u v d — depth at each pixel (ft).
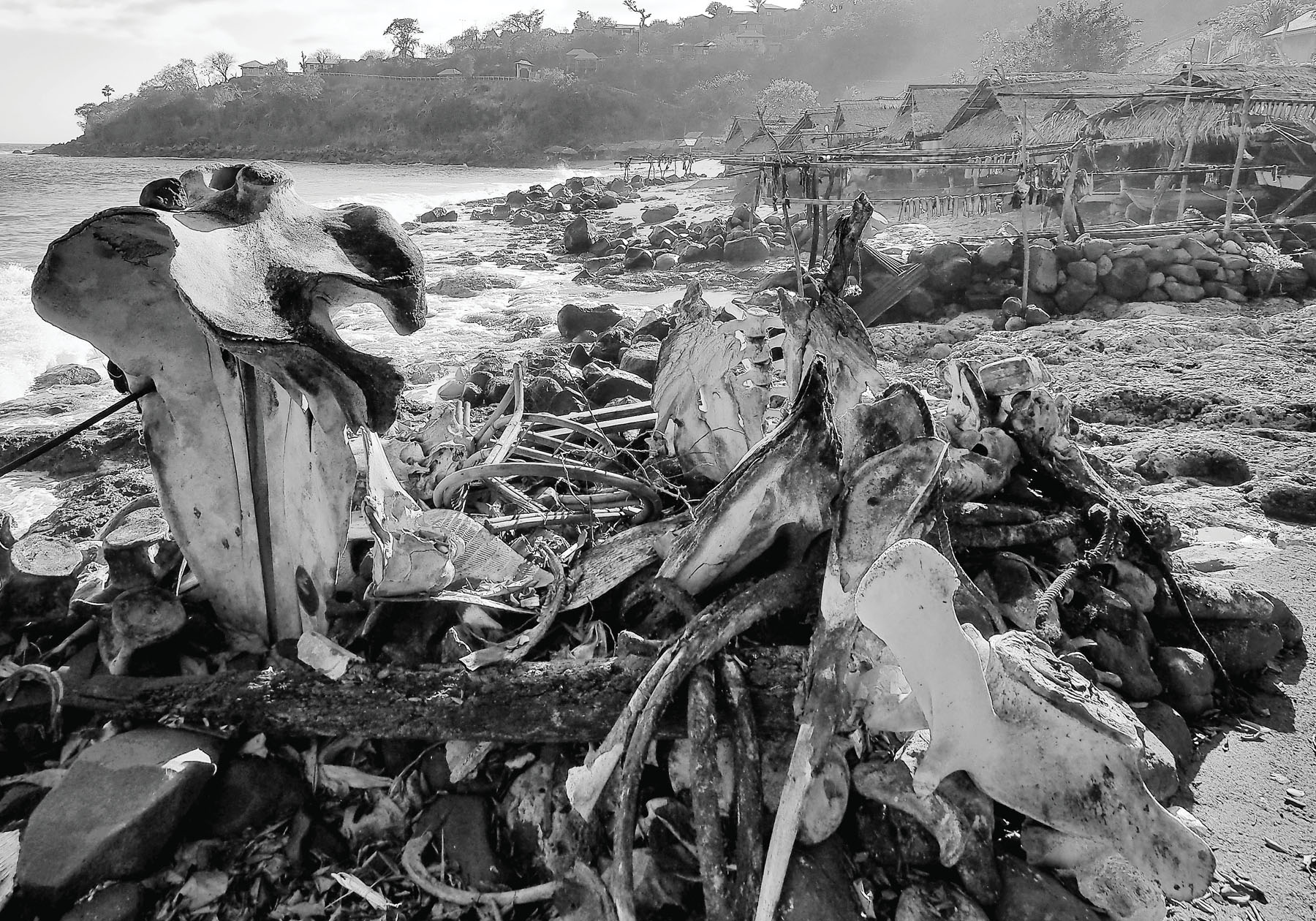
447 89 411.34
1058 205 66.95
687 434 20.58
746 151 148.15
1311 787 14.40
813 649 11.71
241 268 11.15
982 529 16.05
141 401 12.72
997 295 54.54
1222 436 30.99
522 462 18.90
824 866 11.05
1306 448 29.53
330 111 407.85
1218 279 55.11
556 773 12.66
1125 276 54.19
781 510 12.86
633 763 11.39
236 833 12.41
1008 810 12.10
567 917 11.44
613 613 14.48
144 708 12.89
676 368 20.62
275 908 11.77
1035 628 14.92
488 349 51.39
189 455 12.88
